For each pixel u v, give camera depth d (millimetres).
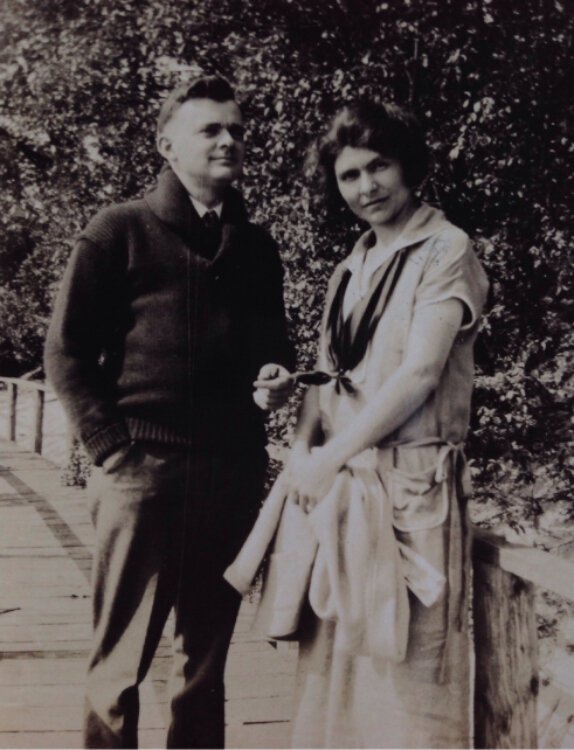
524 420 4902
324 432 1584
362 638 1360
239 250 1788
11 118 4930
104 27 4680
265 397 1592
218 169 1704
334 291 1624
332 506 1396
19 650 2621
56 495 5164
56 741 1997
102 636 1696
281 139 4477
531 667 1473
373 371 1471
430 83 4395
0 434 8438
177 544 1701
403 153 1482
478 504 5355
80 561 3682
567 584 1233
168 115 1742
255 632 1528
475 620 1566
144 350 1675
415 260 1463
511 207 4605
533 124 4430
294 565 1481
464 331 1449
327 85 4402
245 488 1801
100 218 1680
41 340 6348
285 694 2385
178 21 4559
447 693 1413
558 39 4305
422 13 4250
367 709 1439
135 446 1655
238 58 4594
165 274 1686
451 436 1470
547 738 2645
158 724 2180
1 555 3752
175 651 1829
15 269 5566
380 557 1379
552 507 5227
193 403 1692
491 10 4199
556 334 4926
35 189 5309
